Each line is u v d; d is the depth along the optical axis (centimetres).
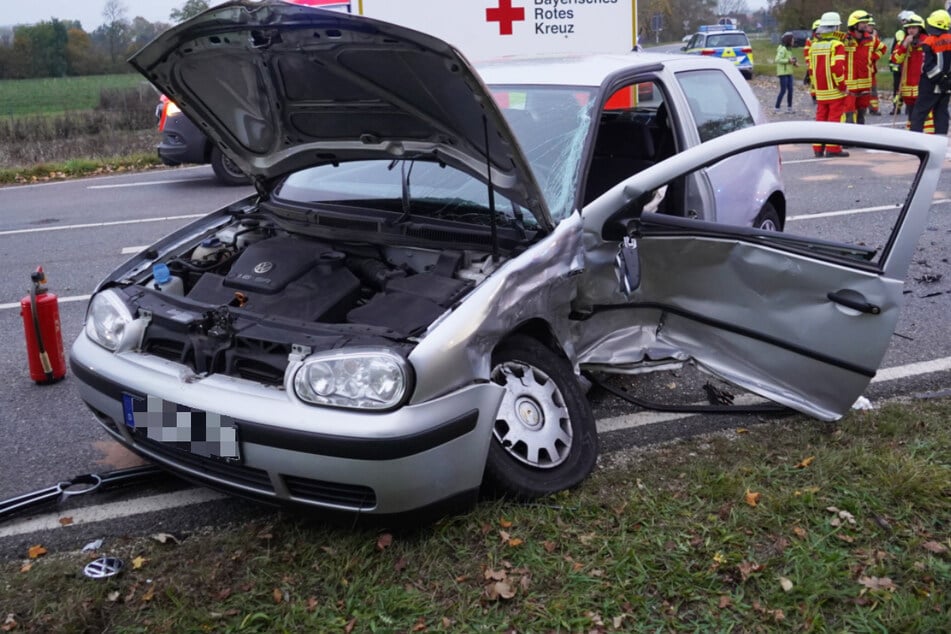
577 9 1022
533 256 347
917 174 365
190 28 337
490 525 329
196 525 355
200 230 439
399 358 298
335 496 308
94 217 1017
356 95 349
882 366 506
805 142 372
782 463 380
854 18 1341
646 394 472
